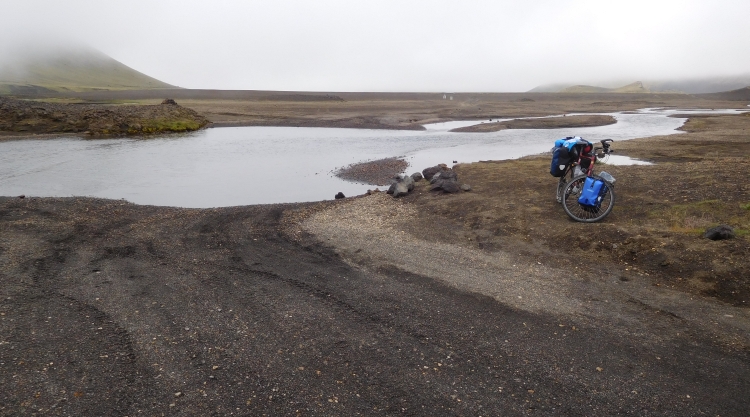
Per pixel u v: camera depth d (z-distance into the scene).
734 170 11.56
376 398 3.71
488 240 7.82
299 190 17.38
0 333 4.77
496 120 58.44
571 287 5.84
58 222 9.85
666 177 11.27
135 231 9.12
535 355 4.32
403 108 84.25
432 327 4.91
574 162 9.02
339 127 50.03
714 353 4.28
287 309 5.40
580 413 3.51
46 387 3.80
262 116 63.22
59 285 6.22
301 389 3.83
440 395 3.74
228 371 4.09
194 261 7.24
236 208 11.30
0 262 7.20
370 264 6.93
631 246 6.72
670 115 68.19
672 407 3.56
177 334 4.80
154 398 3.69
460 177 13.39
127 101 97.06
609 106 107.81
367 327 4.93
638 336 4.62
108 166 23.36
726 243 6.26
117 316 5.23
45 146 31.89
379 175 20.27
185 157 26.88
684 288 5.60
